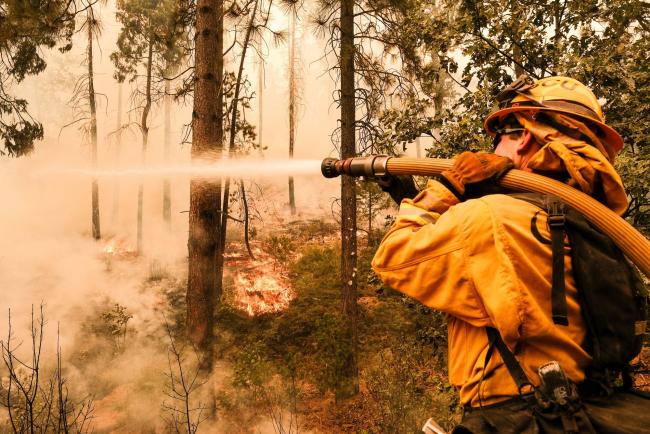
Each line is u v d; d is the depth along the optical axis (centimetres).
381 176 117
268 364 805
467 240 87
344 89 914
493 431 83
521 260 83
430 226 93
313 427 705
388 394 582
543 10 431
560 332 81
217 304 1097
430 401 525
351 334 834
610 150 100
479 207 88
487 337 89
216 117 718
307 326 1030
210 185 710
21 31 797
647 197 383
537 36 417
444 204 98
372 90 901
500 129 106
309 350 905
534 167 94
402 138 486
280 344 971
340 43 921
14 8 765
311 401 789
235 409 738
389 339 805
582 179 87
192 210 716
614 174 86
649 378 337
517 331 81
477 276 85
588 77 386
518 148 100
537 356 83
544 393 79
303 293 1246
